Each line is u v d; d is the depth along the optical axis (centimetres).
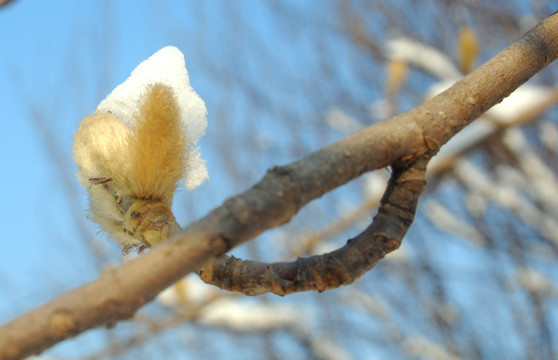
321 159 21
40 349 19
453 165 67
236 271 23
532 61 24
